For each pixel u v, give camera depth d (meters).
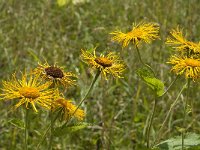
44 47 4.59
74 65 4.40
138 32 2.63
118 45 4.07
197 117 3.86
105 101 3.87
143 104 4.16
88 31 5.19
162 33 4.46
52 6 5.80
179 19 5.07
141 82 4.21
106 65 2.42
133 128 3.80
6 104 3.78
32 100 2.19
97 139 3.59
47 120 3.69
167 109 3.91
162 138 3.63
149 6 5.16
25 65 4.25
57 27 5.25
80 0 5.61
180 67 2.50
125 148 3.60
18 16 5.04
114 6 5.67
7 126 3.73
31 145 3.55
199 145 2.62
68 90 4.01
